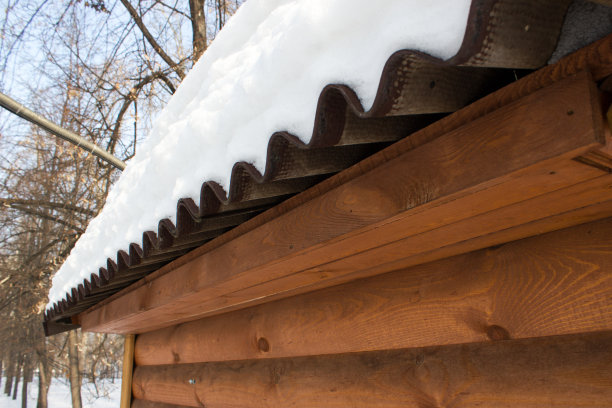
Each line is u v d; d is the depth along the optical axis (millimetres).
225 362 2783
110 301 3273
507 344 1363
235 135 1148
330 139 879
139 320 3119
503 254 1379
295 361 2197
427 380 1557
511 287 1330
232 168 1090
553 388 1215
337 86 798
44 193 11133
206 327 2963
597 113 705
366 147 1129
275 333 2281
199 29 10375
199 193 1312
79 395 11750
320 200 1262
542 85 772
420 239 1286
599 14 693
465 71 799
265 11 1840
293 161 1028
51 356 13312
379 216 1065
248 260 1566
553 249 1249
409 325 1619
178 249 1903
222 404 2693
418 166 985
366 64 778
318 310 2033
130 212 1963
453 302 1484
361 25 801
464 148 891
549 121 755
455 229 1208
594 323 1133
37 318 12000
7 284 10820
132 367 4168
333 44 855
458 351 1489
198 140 1350
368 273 1743
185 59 10328
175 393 3297
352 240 1234
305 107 897
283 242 1393
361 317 1808
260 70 1044
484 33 618
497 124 834
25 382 19859
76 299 3223
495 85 882
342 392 1873
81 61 10289
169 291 2229
